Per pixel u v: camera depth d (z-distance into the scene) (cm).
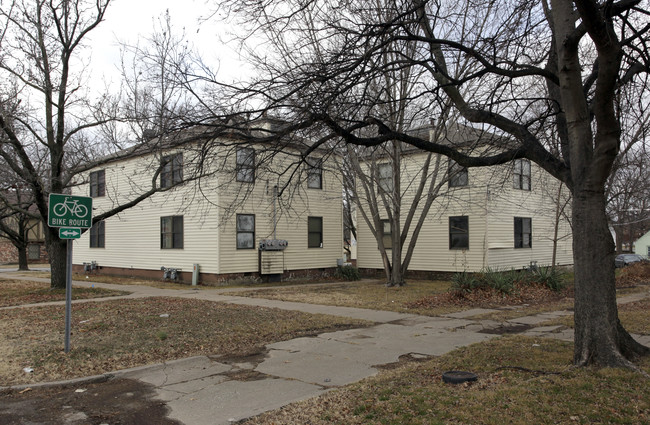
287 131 741
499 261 2153
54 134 1803
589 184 618
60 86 1589
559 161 705
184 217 2097
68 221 773
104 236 2586
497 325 1055
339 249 2469
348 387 586
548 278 1684
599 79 558
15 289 1789
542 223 2450
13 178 1619
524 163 2328
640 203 3544
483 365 665
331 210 2441
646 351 635
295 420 480
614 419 432
